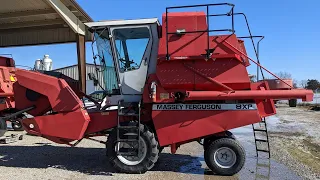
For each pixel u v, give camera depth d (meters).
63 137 7.05
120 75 7.34
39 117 7.13
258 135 12.41
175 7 6.71
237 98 6.46
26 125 7.19
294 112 25.19
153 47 7.22
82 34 16.05
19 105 7.66
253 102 6.61
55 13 16.91
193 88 6.75
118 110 6.84
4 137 11.47
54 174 6.68
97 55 7.46
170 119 6.75
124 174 6.72
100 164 7.59
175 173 6.81
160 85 6.80
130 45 7.29
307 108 29.88
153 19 7.10
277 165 7.52
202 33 6.72
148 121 7.15
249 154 8.77
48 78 7.18
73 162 7.79
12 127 13.42
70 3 15.11
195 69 6.70
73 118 7.00
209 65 6.68
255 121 6.53
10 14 17.08
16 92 7.64
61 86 7.10
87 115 7.12
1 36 20.52
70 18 15.12
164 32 6.86
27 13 16.97
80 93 8.16
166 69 6.77
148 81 6.96
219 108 6.63
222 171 6.60
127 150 6.79
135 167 6.71
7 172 6.84
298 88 6.74
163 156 8.49
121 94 7.34
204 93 6.52
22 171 6.93
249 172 6.90
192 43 6.71
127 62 7.31
